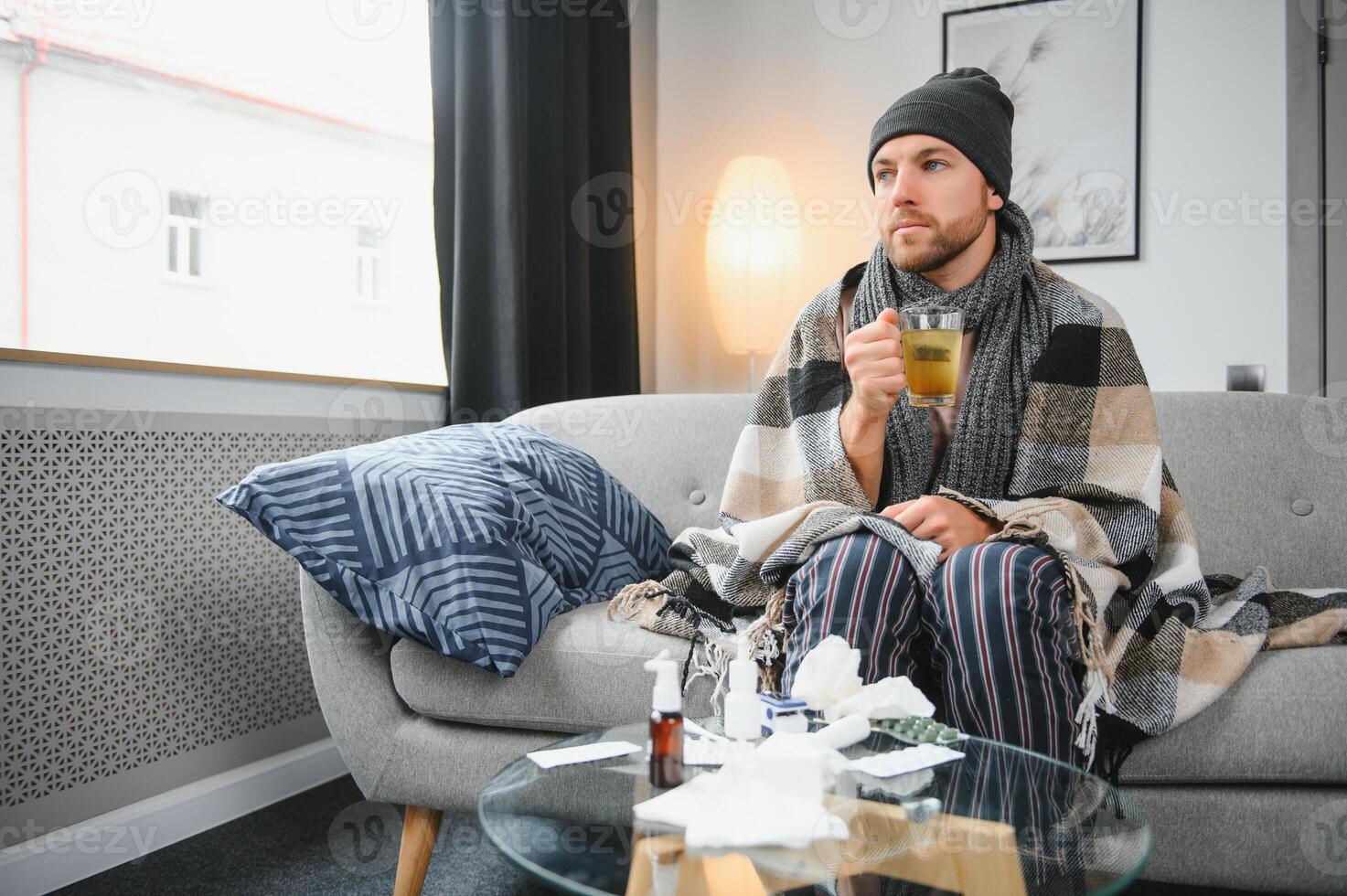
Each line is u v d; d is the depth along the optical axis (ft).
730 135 10.45
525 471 4.97
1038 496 4.21
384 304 7.30
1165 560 4.37
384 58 7.23
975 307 4.56
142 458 5.13
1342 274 8.58
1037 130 9.36
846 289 5.06
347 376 6.61
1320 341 8.63
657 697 2.61
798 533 4.03
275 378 5.93
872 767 2.61
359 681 4.43
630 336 9.32
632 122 10.06
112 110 5.32
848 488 4.40
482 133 7.28
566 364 8.20
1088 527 4.02
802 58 10.21
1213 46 8.90
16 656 4.55
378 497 4.32
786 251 9.69
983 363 4.55
